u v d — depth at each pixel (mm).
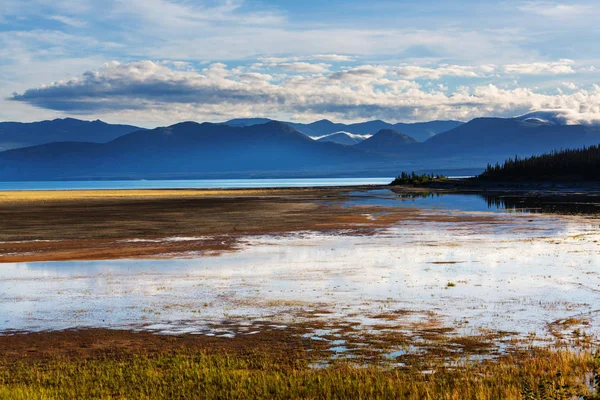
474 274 28750
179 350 17328
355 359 16281
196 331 19328
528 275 28297
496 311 21234
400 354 16625
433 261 33062
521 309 21500
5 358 16953
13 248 39719
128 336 18891
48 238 44969
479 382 14078
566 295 23781
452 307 21891
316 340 18109
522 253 35844
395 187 181125
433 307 21938
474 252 36562
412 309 21672
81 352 17422
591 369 14945
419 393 13570
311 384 14125
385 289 25266
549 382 13453
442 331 18797
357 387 13922
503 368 15117
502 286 25688
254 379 14555
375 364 15828
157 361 16297
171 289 25750
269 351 17125
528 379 14055
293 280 27594
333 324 19812
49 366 16172
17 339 18719
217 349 17438
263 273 29562
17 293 25172
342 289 25375
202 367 15688
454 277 28000
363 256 35250
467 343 17500
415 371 15188
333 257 34969
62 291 25516
